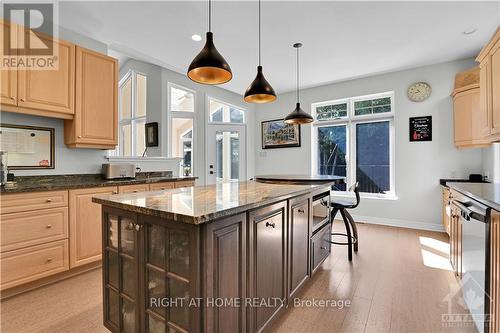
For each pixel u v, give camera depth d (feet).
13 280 6.63
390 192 14.32
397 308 6.19
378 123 14.67
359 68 13.25
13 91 7.29
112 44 10.88
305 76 14.46
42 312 6.03
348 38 10.06
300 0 7.72
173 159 13.12
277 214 5.39
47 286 7.27
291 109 17.49
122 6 8.09
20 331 5.36
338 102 15.97
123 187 9.14
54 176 9.00
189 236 3.64
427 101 12.89
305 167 17.04
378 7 8.05
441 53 11.43
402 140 13.57
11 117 8.02
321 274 8.04
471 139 10.94
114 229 4.93
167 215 3.67
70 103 8.58
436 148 12.73
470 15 8.46
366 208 14.79
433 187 12.83
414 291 6.95
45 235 7.21
